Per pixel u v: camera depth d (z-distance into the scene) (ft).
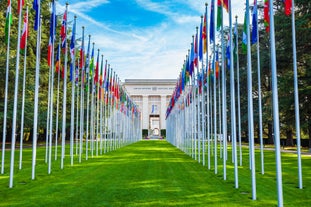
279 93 101.04
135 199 34.42
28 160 80.43
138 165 69.51
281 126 128.26
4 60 101.45
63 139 65.31
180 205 31.58
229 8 44.60
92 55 92.58
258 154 101.81
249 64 39.63
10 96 108.68
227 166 68.44
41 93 131.64
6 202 33.14
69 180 48.06
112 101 136.77
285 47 98.17
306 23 90.94
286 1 45.01
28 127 130.93
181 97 128.88
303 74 94.48
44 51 137.69
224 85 49.85
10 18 53.72
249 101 39.04
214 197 35.47
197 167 65.82
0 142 178.60
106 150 125.59
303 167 65.05
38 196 36.14
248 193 37.88
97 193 37.78
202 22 62.59
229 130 161.89
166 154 104.99
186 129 121.08
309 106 92.53
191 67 74.95
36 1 52.06
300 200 34.55
